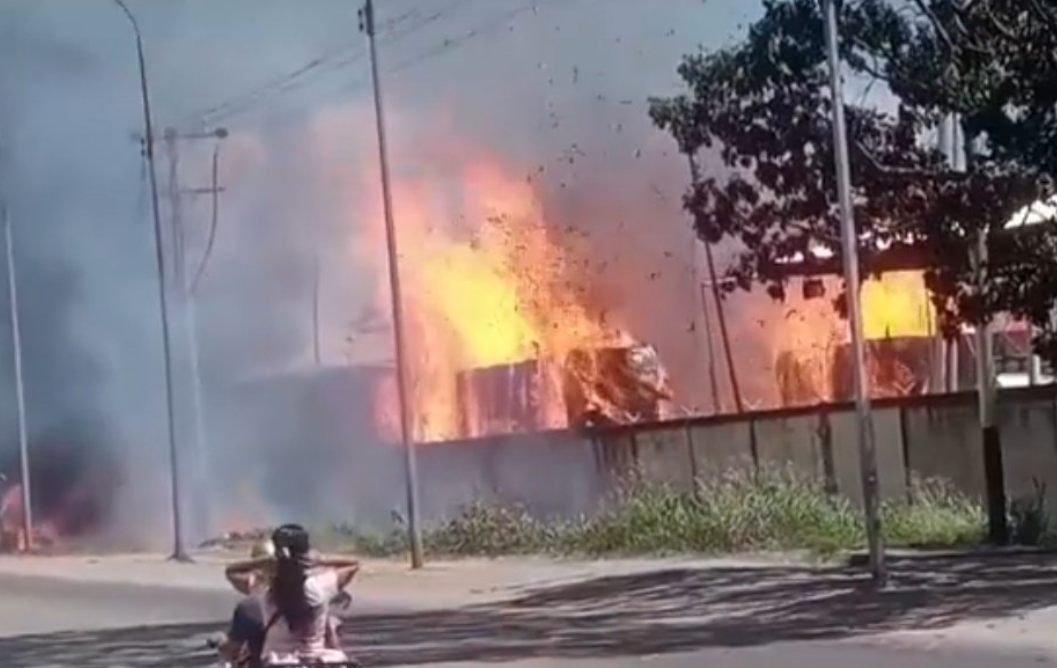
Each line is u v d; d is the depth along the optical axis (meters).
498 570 31.89
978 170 25.16
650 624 22.72
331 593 12.74
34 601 33.72
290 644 12.55
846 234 23.67
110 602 32.41
